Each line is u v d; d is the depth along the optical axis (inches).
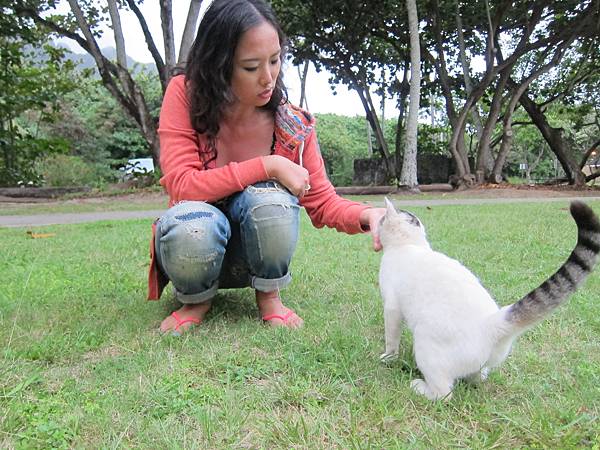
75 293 60.0
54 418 31.3
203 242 44.6
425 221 124.5
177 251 44.7
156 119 299.0
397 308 38.4
